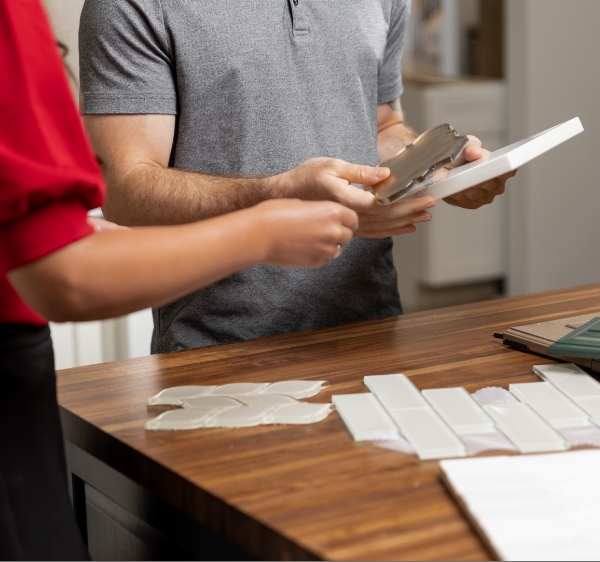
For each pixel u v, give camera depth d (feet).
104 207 4.42
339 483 2.37
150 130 4.29
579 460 2.40
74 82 7.19
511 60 11.78
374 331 4.10
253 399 3.05
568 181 11.38
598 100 10.80
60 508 2.47
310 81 4.55
